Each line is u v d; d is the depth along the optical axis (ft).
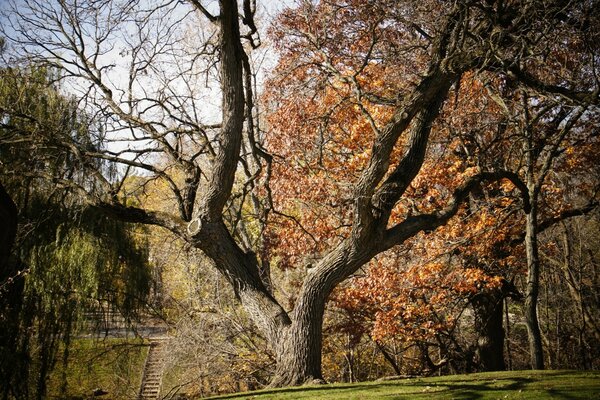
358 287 52.34
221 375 59.52
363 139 54.75
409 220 34.40
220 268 34.60
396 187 33.50
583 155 52.65
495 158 49.96
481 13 35.81
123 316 65.36
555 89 36.45
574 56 39.19
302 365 31.99
